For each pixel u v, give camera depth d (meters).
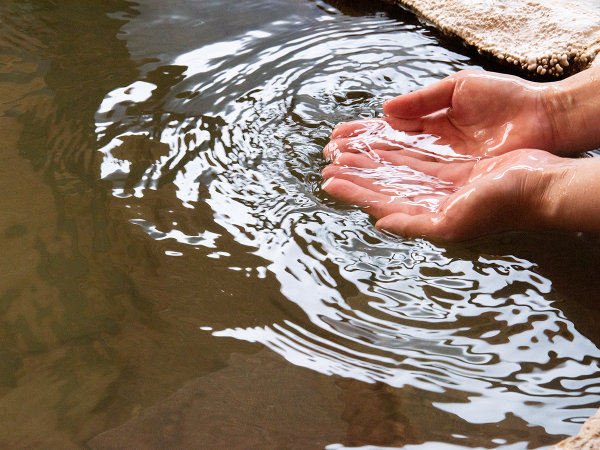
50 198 0.87
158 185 0.89
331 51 1.07
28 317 0.78
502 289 0.81
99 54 1.05
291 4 1.16
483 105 0.92
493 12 1.08
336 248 0.84
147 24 1.11
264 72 1.03
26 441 0.71
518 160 0.85
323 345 0.76
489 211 0.84
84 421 0.72
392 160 0.92
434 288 0.81
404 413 0.72
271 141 0.94
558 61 1.02
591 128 0.90
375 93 1.01
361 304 0.79
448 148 0.94
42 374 0.74
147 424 0.72
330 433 0.71
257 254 0.83
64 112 0.97
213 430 0.71
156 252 0.83
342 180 0.89
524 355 0.76
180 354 0.76
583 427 0.69
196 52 1.06
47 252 0.83
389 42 1.09
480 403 0.73
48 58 1.04
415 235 0.85
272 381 0.74
